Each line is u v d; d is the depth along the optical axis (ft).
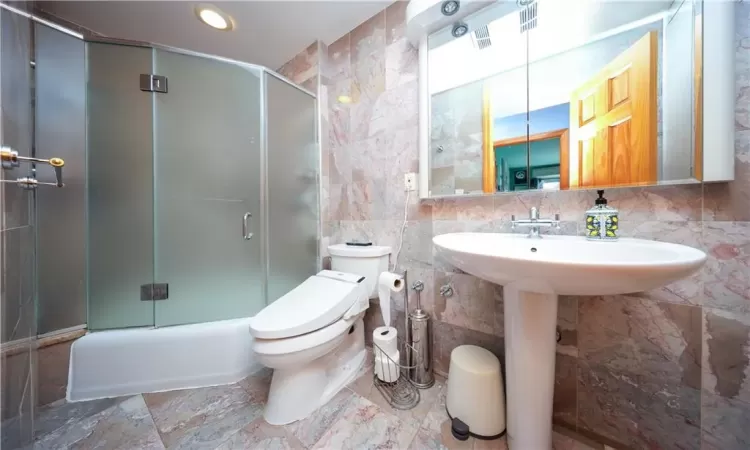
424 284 4.11
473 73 3.54
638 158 2.54
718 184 2.24
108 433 3.02
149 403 3.51
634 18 2.56
